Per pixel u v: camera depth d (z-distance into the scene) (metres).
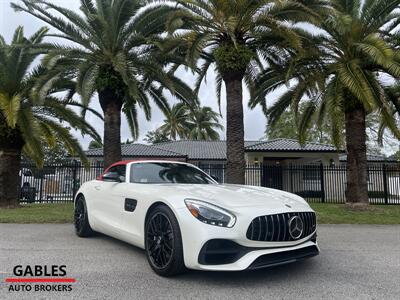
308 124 14.02
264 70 13.20
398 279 4.01
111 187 5.58
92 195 6.22
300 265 4.59
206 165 23.11
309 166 19.05
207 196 4.05
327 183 20.83
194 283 3.79
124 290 3.58
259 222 3.69
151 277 4.01
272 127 14.97
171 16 10.02
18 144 13.12
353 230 7.99
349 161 12.89
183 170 5.94
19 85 12.36
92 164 19.45
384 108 11.00
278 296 3.41
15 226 8.07
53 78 10.67
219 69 11.42
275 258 3.77
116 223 5.26
